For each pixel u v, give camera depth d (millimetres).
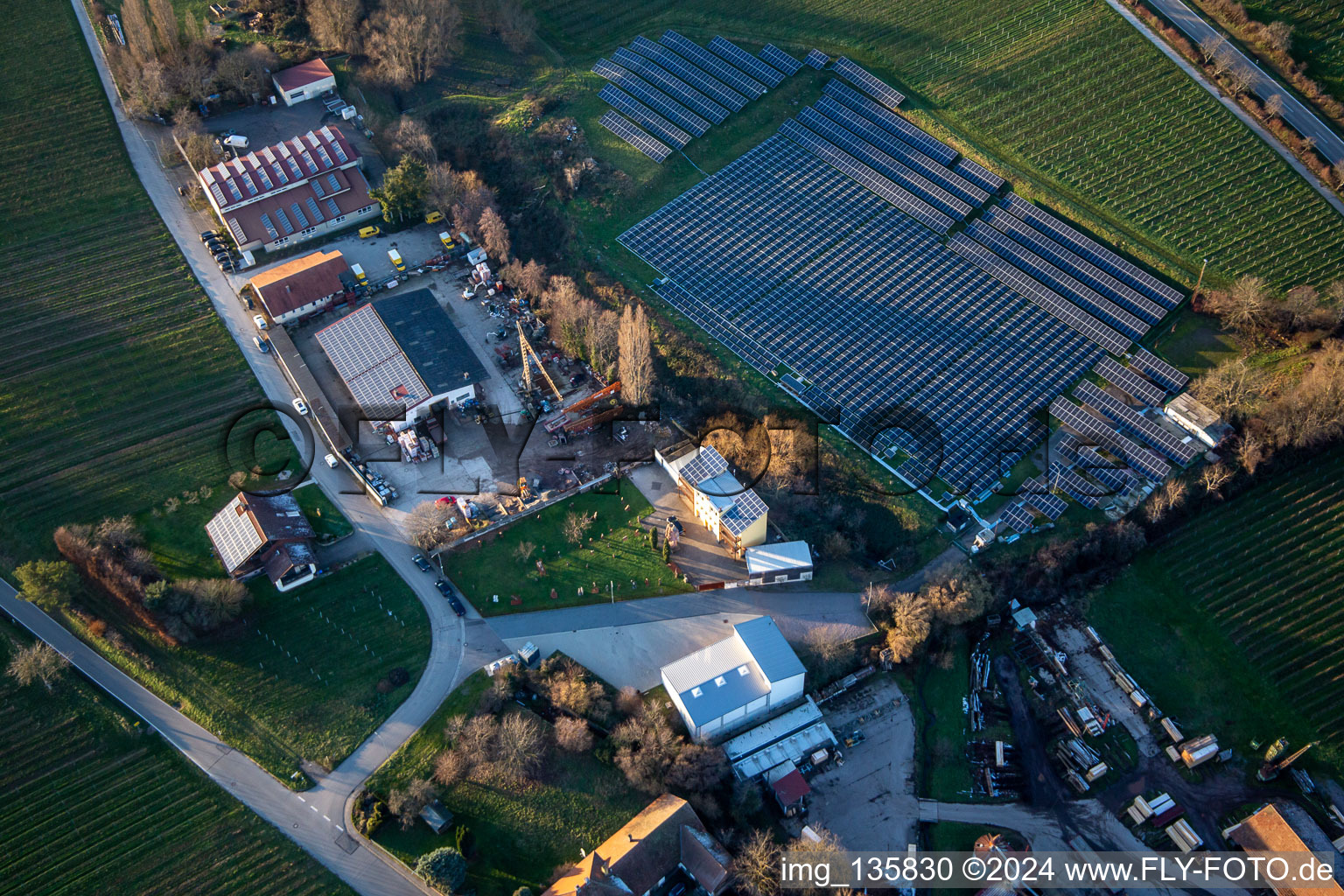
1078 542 180125
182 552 177500
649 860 144000
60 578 167125
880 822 157625
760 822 155375
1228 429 191125
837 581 176250
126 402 196375
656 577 175375
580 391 198125
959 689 171250
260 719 161125
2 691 163500
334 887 146625
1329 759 166250
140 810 153500
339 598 172750
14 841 150625
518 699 163375
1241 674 174000
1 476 186375
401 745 158500
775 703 163625
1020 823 159875
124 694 164000
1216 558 184000
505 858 148875
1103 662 174875
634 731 155250
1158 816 160625
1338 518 186625
